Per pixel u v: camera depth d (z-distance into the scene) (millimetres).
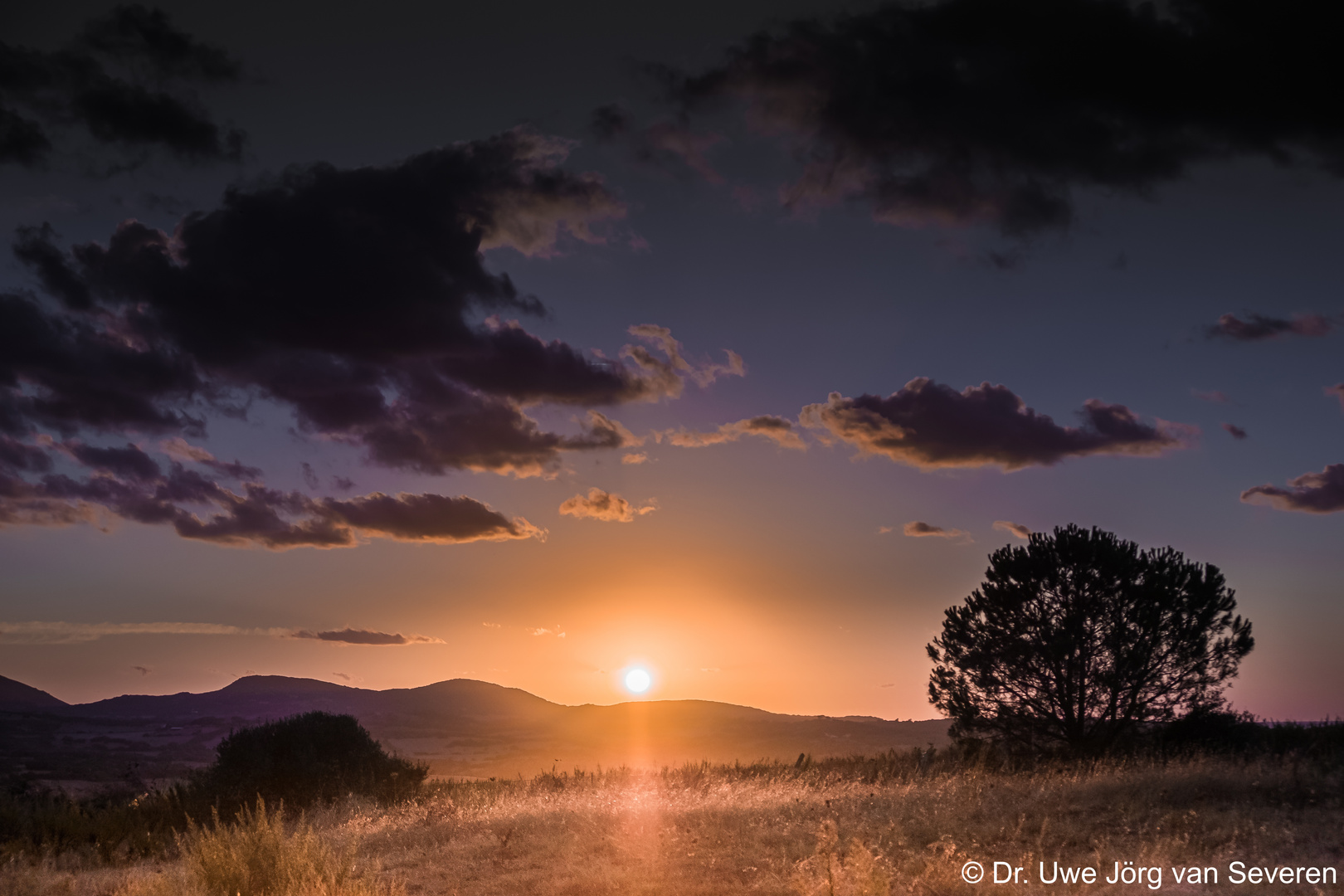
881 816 12906
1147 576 23156
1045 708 23312
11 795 23688
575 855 12688
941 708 24859
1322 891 7871
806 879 9586
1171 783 13281
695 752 132500
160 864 16531
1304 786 12633
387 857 14195
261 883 10695
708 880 10664
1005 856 10578
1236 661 22703
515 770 109125
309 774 23656
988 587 24656
